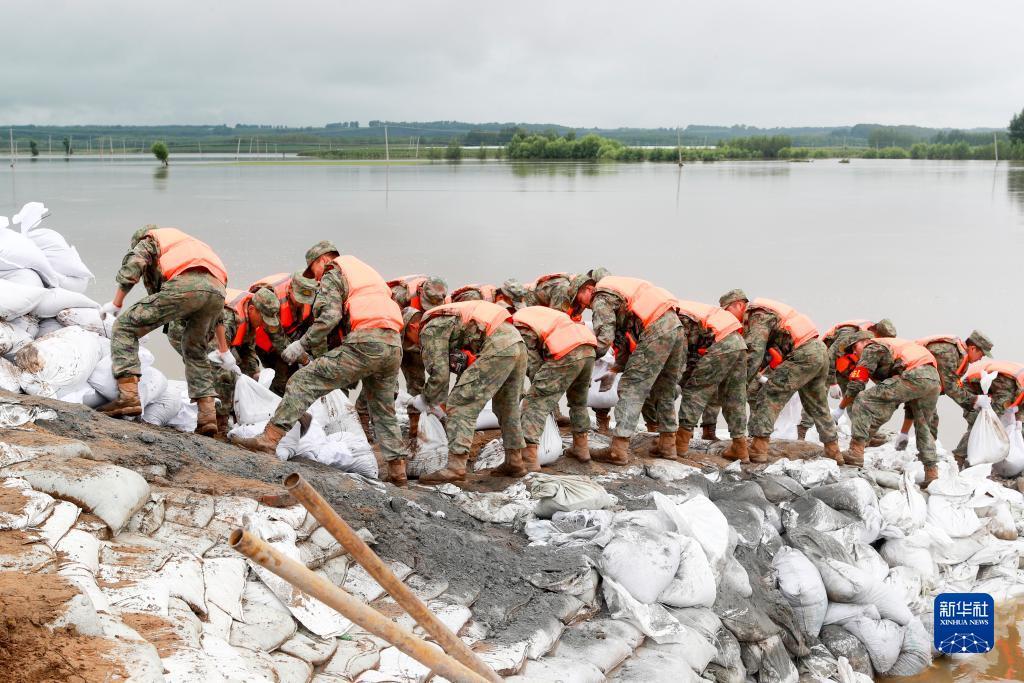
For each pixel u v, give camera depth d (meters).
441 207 50.72
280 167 125.25
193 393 7.69
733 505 8.58
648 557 6.77
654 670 6.05
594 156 165.00
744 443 10.05
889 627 8.25
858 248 34.91
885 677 8.28
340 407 8.71
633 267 28.56
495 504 7.61
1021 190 79.31
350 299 7.56
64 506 4.80
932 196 70.06
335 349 7.52
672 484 8.77
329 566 5.79
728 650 7.00
